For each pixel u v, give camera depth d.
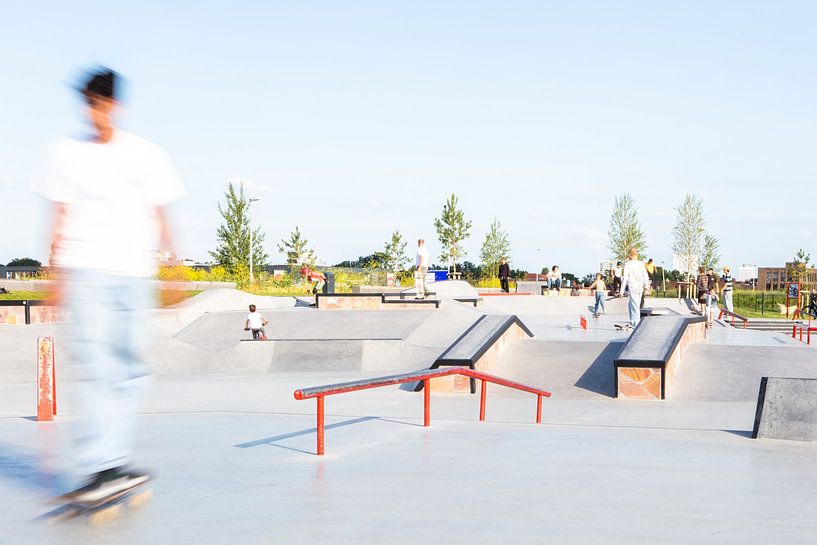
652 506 4.07
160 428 6.75
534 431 6.62
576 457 5.45
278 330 19.70
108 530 3.47
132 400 3.79
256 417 7.61
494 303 29.98
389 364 15.54
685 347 13.48
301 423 7.11
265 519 3.70
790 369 12.40
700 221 65.62
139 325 3.76
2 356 14.12
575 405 10.74
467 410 9.95
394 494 4.24
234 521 3.66
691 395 11.53
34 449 5.54
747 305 46.28
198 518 3.69
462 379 11.91
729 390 11.66
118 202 3.63
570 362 13.30
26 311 20.97
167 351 15.34
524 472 4.89
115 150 3.66
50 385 7.70
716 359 13.02
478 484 4.52
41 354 7.66
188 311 22.39
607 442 6.10
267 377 14.15
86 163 3.56
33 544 3.25
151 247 3.84
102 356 3.65
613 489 4.45
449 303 21.56
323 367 15.32
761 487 4.57
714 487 4.55
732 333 19.58
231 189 49.03
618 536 3.51
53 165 3.54
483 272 62.59
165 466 4.96
